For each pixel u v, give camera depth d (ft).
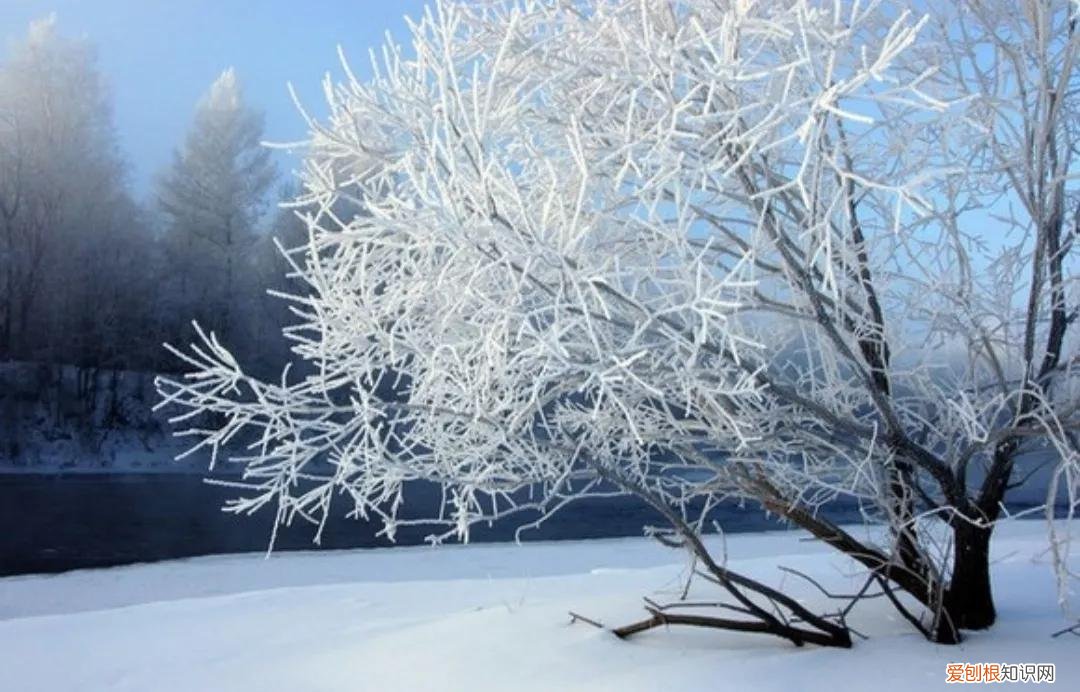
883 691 11.43
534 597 21.99
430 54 10.89
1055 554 11.76
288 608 21.18
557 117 12.17
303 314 12.62
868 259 13.43
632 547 40.86
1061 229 13.76
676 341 10.65
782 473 13.80
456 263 11.14
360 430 12.42
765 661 12.74
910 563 14.42
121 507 68.59
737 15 9.90
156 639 18.20
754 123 11.83
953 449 13.67
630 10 11.95
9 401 103.35
